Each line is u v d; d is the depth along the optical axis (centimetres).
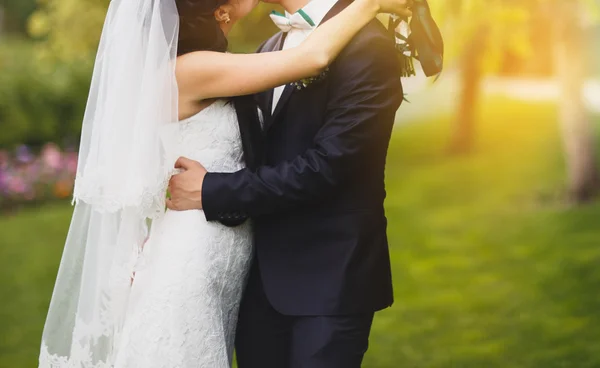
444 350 418
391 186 892
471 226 702
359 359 214
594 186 749
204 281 209
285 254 215
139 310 206
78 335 211
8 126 880
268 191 204
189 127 213
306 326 211
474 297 509
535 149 966
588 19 736
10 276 601
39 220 779
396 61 211
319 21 220
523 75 1418
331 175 202
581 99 748
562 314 465
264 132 221
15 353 439
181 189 209
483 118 1137
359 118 203
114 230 210
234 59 206
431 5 559
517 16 631
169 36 205
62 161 889
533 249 612
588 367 385
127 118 204
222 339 212
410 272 578
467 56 973
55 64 964
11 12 1895
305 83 210
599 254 571
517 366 392
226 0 214
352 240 212
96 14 901
